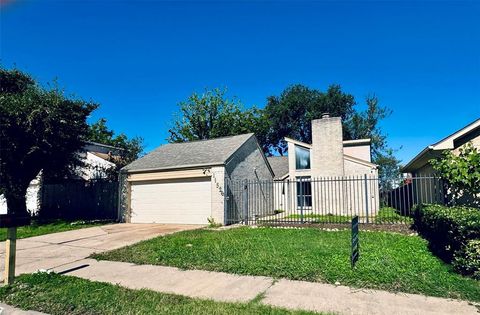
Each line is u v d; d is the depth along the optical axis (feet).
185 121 123.03
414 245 26.48
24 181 51.96
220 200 46.16
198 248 27.55
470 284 16.53
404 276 17.92
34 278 19.66
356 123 138.72
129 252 27.09
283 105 137.80
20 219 19.54
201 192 48.57
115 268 22.57
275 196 71.36
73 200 62.03
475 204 29.60
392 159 134.10
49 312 15.15
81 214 60.54
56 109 47.78
